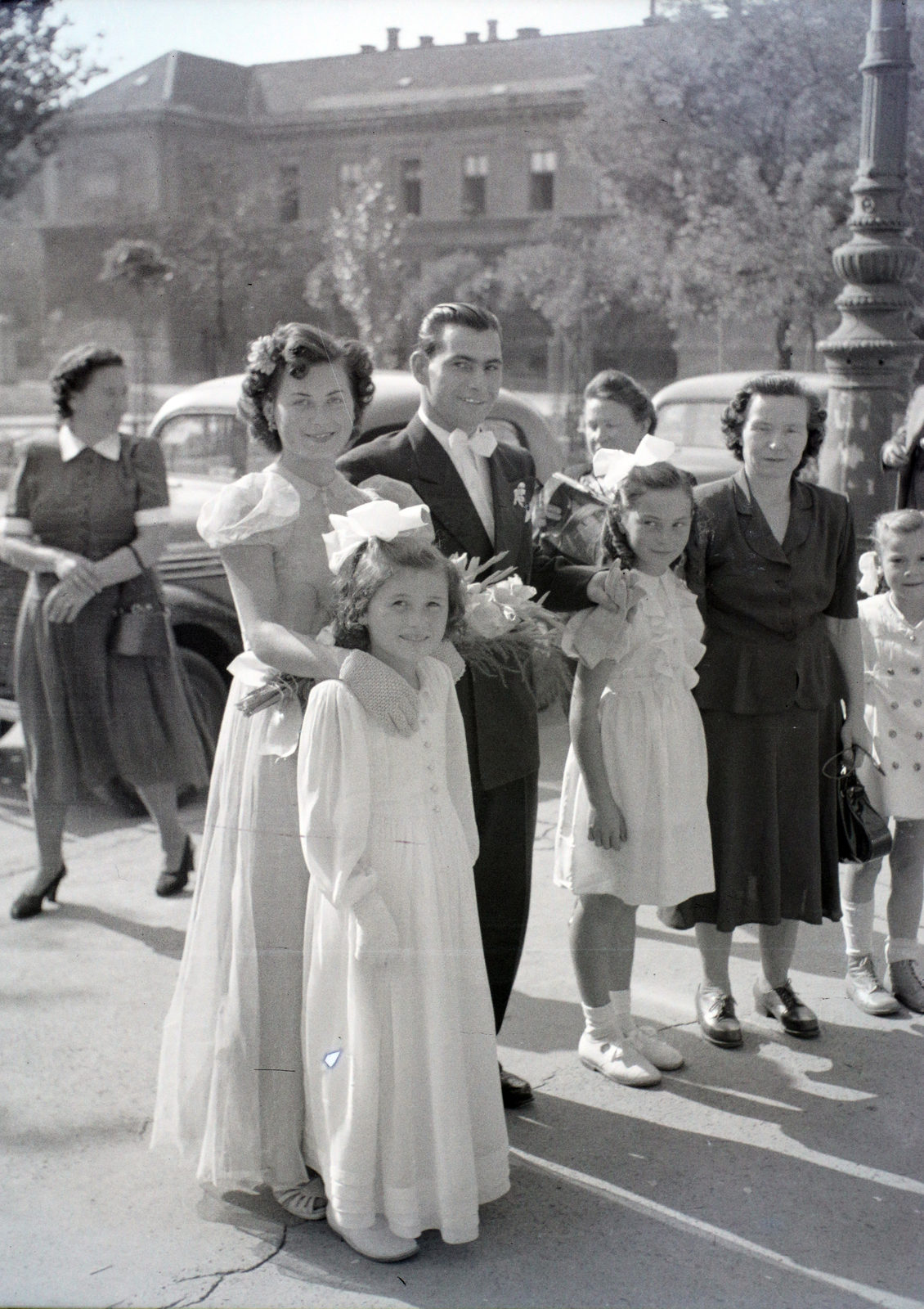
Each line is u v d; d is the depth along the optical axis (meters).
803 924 3.20
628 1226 2.07
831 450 2.64
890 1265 1.98
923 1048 2.65
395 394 2.43
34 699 1.95
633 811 2.37
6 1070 2.29
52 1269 1.92
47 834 2.12
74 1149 2.21
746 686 2.41
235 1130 2.04
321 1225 2.07
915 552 2.67
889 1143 2.31
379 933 1.88
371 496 2.12
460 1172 1.94
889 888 3.20
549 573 2.46
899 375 2.37
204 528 1.90
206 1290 1.88
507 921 2.39
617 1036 2.56
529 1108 2.41
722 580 2.40
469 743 2.28
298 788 1.94
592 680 2.34
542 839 2.98
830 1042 2.66
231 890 2.04
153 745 2.02
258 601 1.95
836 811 2.60
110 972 2.26
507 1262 1.97
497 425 2.42
